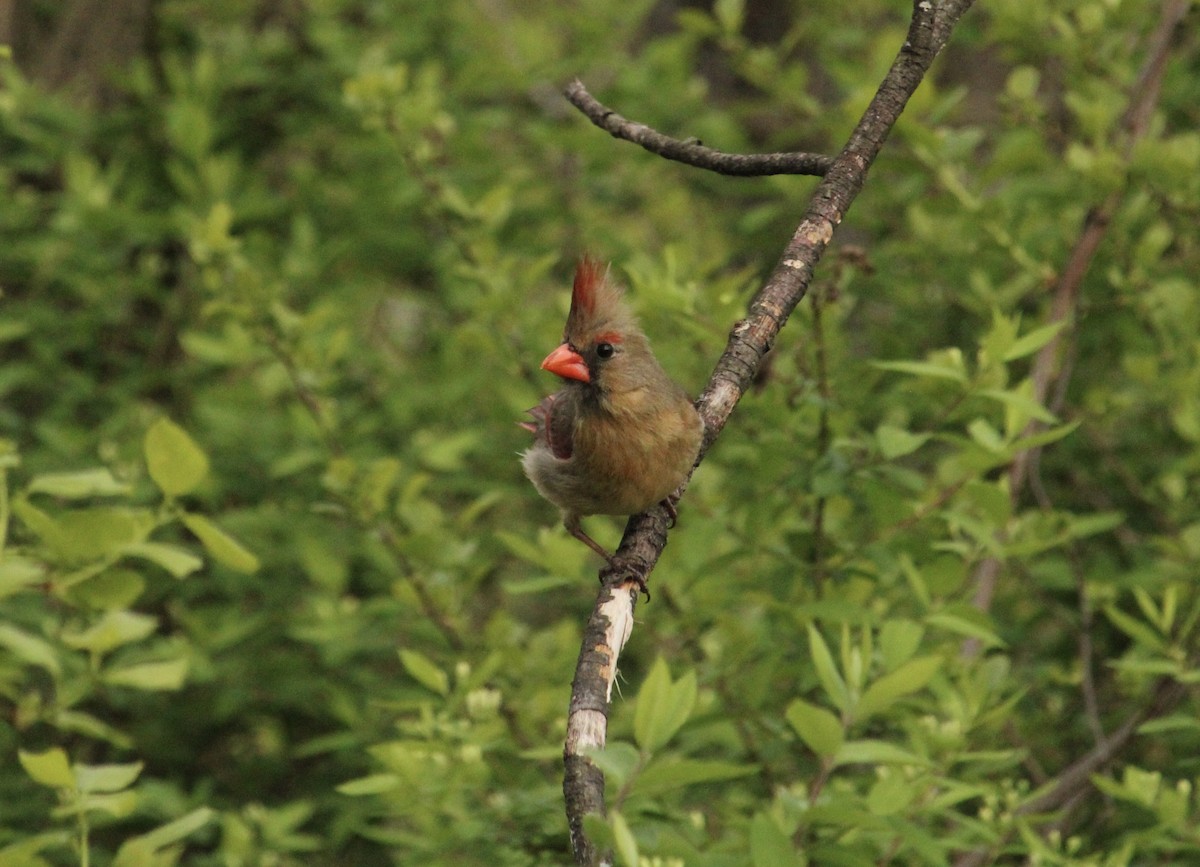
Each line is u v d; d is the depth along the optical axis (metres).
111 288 12.98
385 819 12.23
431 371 13.23
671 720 4.57
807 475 7.98
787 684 8.59
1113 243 10.20
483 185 13.02
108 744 12.21
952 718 7.35
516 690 9.13
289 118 14.49
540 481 7.79
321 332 12.09
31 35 15.58
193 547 12.20
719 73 18.41
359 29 15.32
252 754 13.13
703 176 13.48
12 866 6.13
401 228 13.59
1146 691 9.07
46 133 13.60
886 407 10.55
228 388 12.66
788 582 8.24
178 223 12.58
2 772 11.08
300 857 12.05
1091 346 11.02
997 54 14.38
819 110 11.40
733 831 7.67
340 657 10.38
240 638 11.34
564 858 7.30
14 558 6.13
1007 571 9.89
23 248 12.81
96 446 12.16
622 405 7.01
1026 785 7.76
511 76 13.74
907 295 11.25
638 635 10.02
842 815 5.58
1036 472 9.67
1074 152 9.54
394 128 10.79
